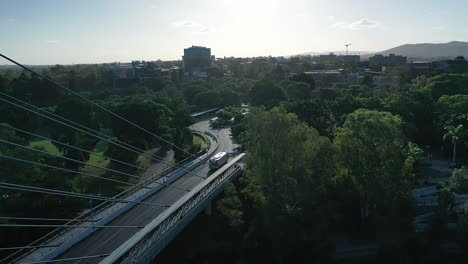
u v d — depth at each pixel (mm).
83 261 43688
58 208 59656
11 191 59656
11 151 63094
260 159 60906
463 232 61656
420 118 110875
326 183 64938
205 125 146250
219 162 83812
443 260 60812
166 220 51750
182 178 77375
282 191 59219
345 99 109875
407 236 63531
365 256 62156
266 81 151750
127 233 51156
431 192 77312
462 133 92125
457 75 143375
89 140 84312
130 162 88062
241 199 67688
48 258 43781
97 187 72938
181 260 60375
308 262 58500
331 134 87938
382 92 143250
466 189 71000
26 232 55531
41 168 66500
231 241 64125
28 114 112500
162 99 132500
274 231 56031
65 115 105125
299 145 60594
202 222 67062
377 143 63188
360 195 66625
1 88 151000
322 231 60250
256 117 62562
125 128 96125
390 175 62500
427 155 102938
